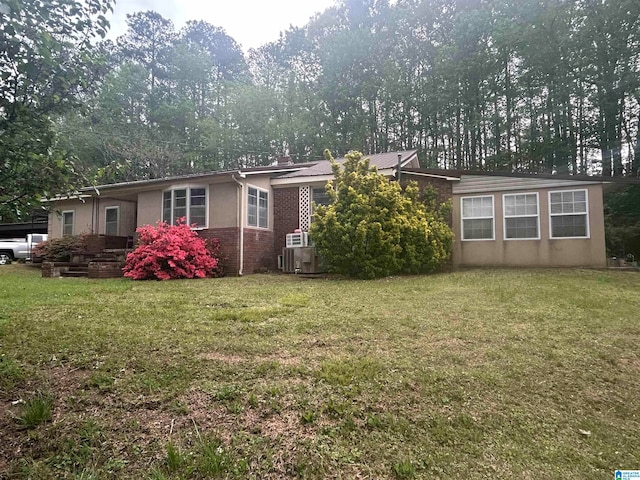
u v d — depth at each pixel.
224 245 11.35
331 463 1.90
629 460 2.03
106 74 2.71
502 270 10.40
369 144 30.03
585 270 9.93
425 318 4.72
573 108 21.41
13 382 2.75
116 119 26.19
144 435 2.10
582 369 3.16
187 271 10.25
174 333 3.99
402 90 28.38
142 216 12.30
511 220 11.48
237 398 2.50
